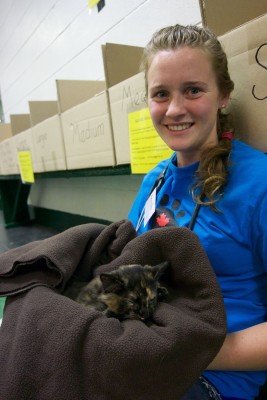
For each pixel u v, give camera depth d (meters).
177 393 0.55
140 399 0.53
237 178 0.72
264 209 0.66
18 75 3.41
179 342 0.54
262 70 0.74
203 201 0.76
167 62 0.72
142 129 1.03
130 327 0.58
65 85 1.66
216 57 0.73
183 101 0.74
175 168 0.87
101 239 0.87
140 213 1.07
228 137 0.80
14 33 3.21
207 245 0.74
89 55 2.05
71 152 1.55
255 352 0.63
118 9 1.69
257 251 0.71
